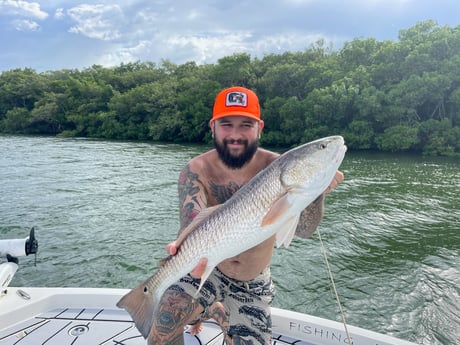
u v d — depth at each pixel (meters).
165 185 16.14
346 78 32.38
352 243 9.19
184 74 59.56
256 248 2.76
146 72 64.06
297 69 38.94
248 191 2.38
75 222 10.94
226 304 2.91
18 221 11.03
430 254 8.46
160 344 2.69
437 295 6.67
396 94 29.45
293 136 34.47
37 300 3.59
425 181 16.97
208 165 2.92
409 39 32.41
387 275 7.46
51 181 17.08
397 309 6.27
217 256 2.41
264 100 41.25
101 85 60.31
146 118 47.94
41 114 56.22
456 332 5.64
